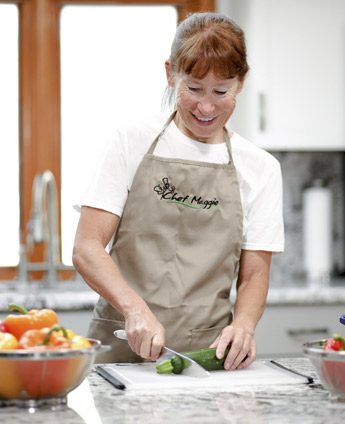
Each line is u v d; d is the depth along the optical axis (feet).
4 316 9.80
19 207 12.66
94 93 12.87
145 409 4.36
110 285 5.87
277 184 6.82
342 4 11.74
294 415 4.23
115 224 6.42
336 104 11.83
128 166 6.51
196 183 6.56
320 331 10.41
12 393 4.36
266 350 10.27
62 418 4.13
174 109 6.78
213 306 6.55
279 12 11.64
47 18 12.66
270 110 11.68
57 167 12.73
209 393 4.84
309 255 13.02
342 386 4.56
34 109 12.67
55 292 10.50
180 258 6.51
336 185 13.48
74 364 4.36
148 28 12.95
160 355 5.50
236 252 6.67
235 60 5.80
